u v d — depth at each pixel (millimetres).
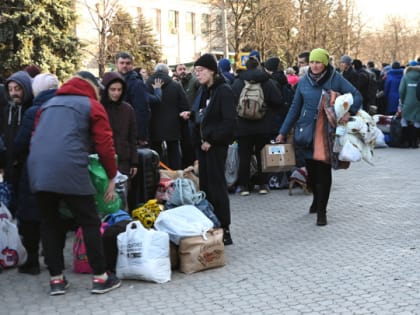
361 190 10273
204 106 7203
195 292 5449
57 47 28469
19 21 27047
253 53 10750
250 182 10562
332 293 5324
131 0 45281
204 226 6121
